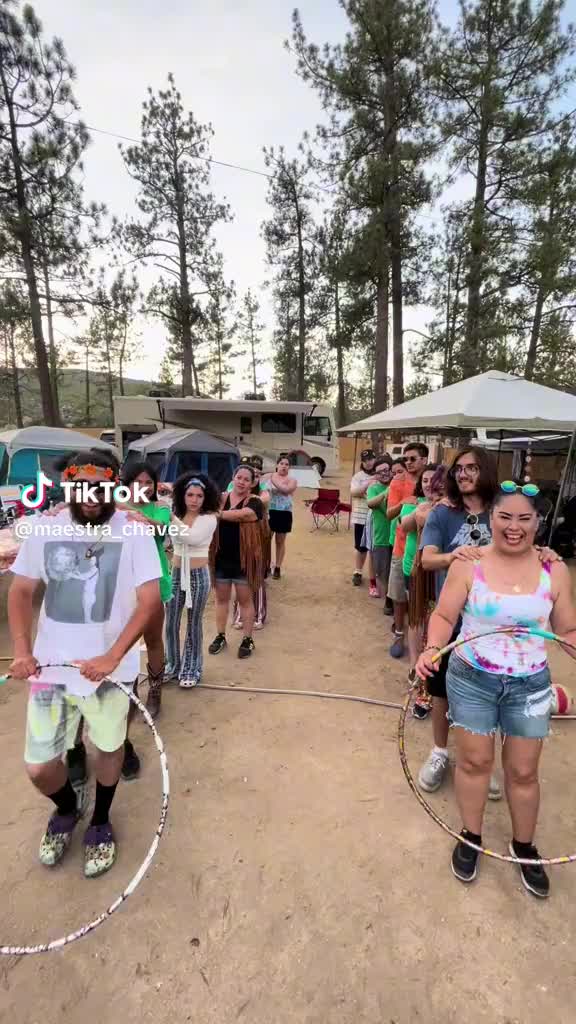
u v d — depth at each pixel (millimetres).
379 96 15602
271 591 6469
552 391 6477
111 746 2180
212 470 10031
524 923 2057
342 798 2750
